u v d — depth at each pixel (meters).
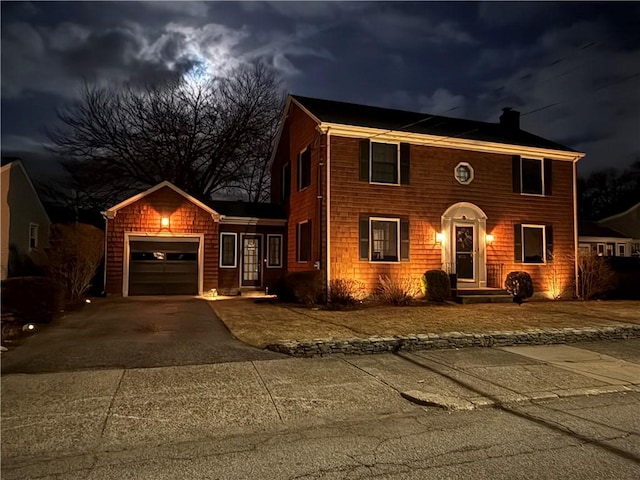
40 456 4.02
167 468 3.79
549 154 17.86
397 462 3.88
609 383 6.56
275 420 4.94
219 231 18.41
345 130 15.02
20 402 5.27
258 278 18.95
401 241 15.62
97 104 26.42
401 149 15.84
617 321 11.44
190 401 5.42
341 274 14.81
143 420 4.85
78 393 5.59
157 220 17.17
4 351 7.64
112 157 26.59
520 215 17.33
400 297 14.45
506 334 9.11
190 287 17.44
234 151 28.19
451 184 16.41
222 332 9.48
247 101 28.89
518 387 6.24
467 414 5.23
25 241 19.17
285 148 19.88
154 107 27.00
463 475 3.62
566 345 9.30
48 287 10.48
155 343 8.35
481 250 16.61
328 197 14.83
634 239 28.77
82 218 26.55
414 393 5.81
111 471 3.73
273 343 7.98
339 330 9.59
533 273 17.33
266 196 30.88
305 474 3.65
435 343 8.55
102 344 8.23
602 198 41.69
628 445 4.28
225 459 3.96
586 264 17.58
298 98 18.09
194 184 27.88
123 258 16.80
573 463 3.86
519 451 4.12
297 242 17.58
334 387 6.05
